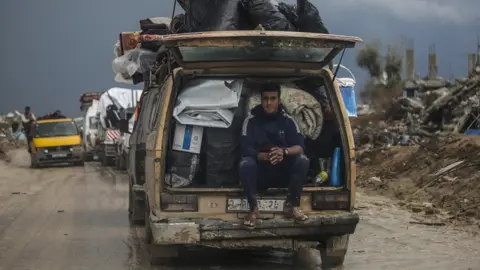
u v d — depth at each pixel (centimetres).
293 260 874
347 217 774
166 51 911
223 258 884
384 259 860
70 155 2908
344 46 771
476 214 1155
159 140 766
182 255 904
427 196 1398
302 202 784
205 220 757
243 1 894
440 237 1000
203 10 893
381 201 1398
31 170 2722
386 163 1834
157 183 760
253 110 796
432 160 1617
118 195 1667
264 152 782
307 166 764
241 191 765
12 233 1102
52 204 1486
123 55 1166
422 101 3462
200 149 799
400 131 2639
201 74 788
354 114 980
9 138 5050
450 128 2578
